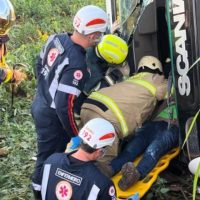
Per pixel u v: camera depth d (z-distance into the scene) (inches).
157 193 196.4
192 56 177.5
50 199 148.5
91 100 191.5
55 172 147.1
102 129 146.4
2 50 212.2
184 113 184.1
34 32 374.3
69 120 176.9
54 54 179.3
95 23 174.4
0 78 215.2
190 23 176.2
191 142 184.7
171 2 179.9
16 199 202.8
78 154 147.0
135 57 221.0
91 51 199.0
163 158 194.2
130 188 180.5
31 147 236.2
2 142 242.2
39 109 183.2
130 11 227.9
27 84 281.3
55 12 419.5
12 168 220.8
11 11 205.6
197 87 178.5
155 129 197.2
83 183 143.8
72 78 174.4
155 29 213.9
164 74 215.5
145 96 191.2
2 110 267.3
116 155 188.4
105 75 202.7
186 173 209.5
